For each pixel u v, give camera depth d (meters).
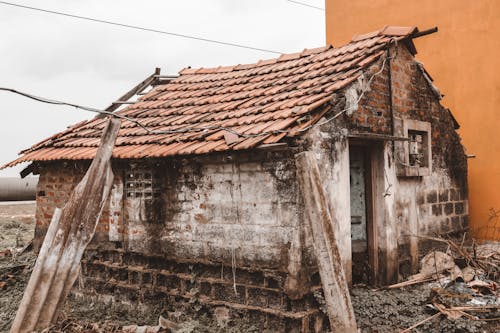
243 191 6.43
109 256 7.96
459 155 10.21
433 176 9.23
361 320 6.28
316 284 6.20
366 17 12.95
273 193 6.12
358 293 6.87
